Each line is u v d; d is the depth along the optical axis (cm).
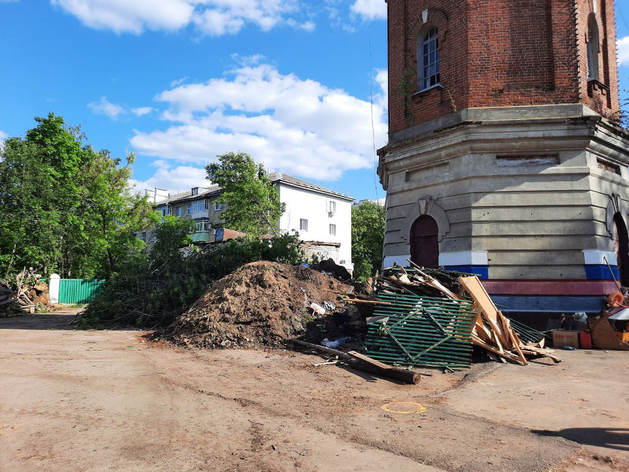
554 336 1002
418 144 1341
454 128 1229
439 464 363
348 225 4844
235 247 1647
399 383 666
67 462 359
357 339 935
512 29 1241
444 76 1314
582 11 1277
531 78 1219
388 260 1403
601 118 1173
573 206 1153
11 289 2180
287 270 1218
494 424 468
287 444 406
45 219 2530
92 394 569
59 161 2816
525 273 1147
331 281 1236
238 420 474
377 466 359
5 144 2584
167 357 838
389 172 1459
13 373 689
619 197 1259
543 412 513
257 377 684
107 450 385
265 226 3197
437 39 1364
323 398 574
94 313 1423
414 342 800
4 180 2488
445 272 987
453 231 1234
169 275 1475
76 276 3344
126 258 3266
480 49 1246
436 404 550
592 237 1132
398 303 868
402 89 1421
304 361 804
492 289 1152
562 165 1180
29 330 1298
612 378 692
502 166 1210
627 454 386
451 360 771
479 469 354
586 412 512
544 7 1234
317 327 987
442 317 816
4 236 2478
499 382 668
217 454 380
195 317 1046
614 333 941
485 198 1198
